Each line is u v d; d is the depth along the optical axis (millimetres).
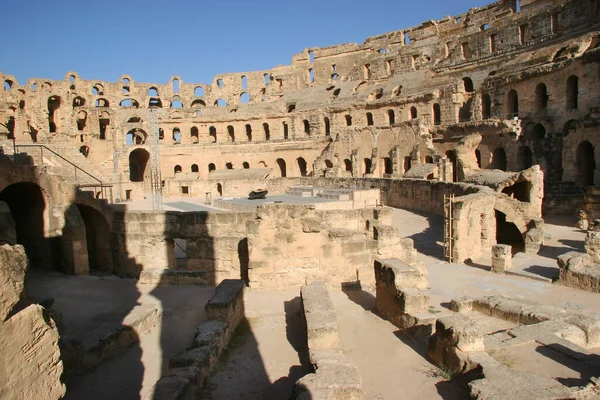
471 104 55188
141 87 85375
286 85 89500
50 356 6578
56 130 71312
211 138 83750
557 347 10688
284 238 17438
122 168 65188
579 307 15766
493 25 64062
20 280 6258
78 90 77812
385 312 14164
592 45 43594
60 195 21344
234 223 20266
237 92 91750
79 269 20891
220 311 12703
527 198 29688
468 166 45406
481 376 9148
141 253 21656
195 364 10148
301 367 11203
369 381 10281
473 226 23719
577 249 24156
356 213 20359
